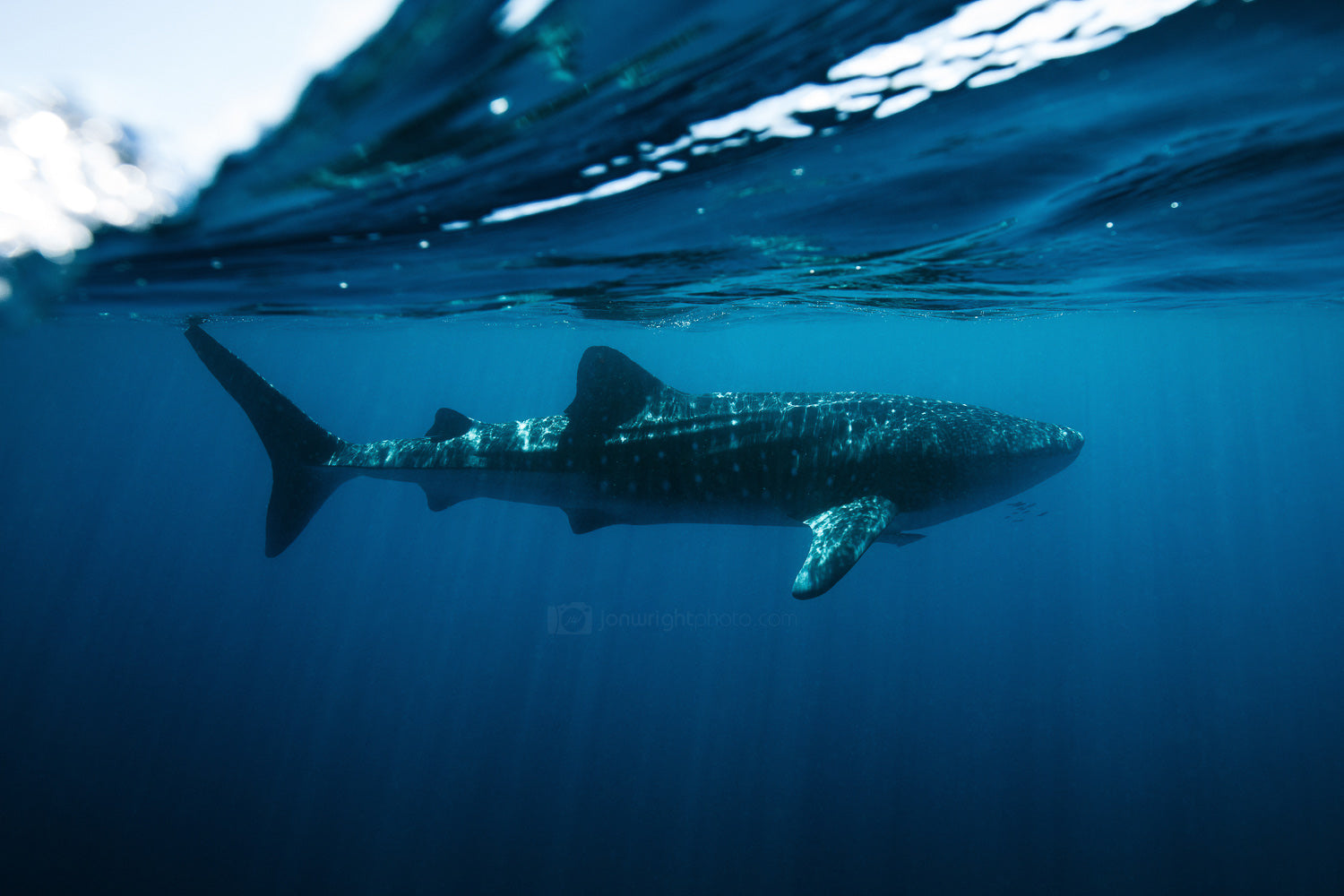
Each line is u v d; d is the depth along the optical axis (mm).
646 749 26250
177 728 29812
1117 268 9242
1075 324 31172
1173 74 3641
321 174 4289
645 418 6953
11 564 76125
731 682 30156
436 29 2721
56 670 37219
